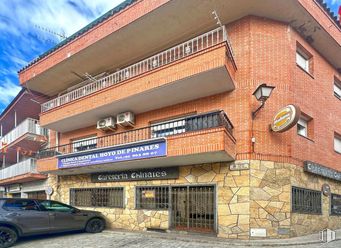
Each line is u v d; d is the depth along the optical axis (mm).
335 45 11758
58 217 9703
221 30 9414
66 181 15055
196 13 9727
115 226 11977
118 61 13336
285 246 7609
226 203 8953
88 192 13703
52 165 13133
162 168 10672
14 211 8875
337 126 13227
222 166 9258
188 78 8898
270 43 9711
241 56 9602
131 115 11961
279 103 9375
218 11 9508
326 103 12367
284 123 8430
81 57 13016
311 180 10391
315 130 11156
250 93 9195
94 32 11844
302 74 10664
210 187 9500
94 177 13344
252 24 9672
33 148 20500
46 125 14344
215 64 8289
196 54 8750
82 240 9039
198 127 8734
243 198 8664
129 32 10969
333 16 11383
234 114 9367
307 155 10344
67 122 13742
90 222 10609
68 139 15562
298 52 11281
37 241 9109
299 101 10180
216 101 9867
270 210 8648
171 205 10289
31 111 20844
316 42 11555
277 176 8922
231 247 7570
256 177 8734
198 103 10336
